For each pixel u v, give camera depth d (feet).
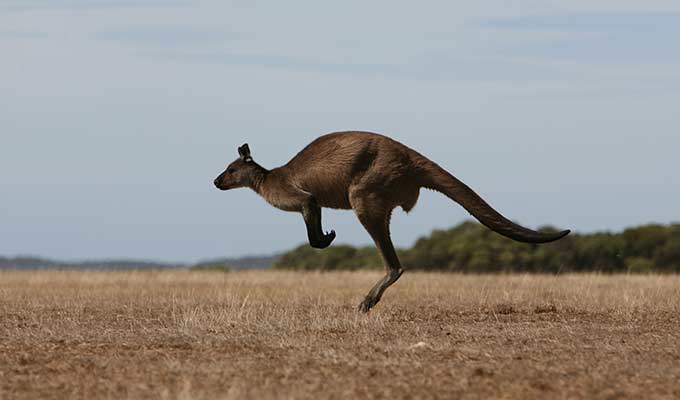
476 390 87.10
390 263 155.84
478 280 254.68
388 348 113.29
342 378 93.20
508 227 153.58
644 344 118.93
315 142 160.56
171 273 291.38
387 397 83.66
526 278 251.39
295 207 160.04
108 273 284.00
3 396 85.15
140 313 154.51
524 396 84.58
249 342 119.03
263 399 81.51
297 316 148.46
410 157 155.43
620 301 165.17
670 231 416.67
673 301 166.50
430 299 182.19
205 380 92.07
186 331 128.88
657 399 83.92
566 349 114.62
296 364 101.55
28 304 167.73
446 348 113.80
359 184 154.61
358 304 166.81
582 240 420.36
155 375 94.84
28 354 109.19
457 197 154.51
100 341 121.39
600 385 89.71
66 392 86.84
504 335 127.34
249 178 165.17
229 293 182.91
